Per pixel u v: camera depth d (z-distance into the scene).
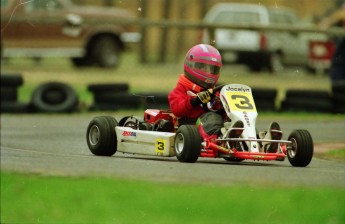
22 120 47.25
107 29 78.38
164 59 88.25
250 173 25.12
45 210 24.47
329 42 83.12
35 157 30.20
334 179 24.34
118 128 28.66
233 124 25.62
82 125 44.62
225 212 22.86
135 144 27.75
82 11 75.19
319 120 49.62
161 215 22.91
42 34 75.25
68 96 52.19
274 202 22.83
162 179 24.20
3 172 26.45
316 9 106.94
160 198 23.50
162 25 67.88
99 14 75.81
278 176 24.61
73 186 25.03
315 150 34.59
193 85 27.17
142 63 85.94
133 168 26.12
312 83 73.56
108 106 52.88
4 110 51.50
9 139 37.44
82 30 77.19
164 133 26.75
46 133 40.34
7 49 74.12
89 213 24.03
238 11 85.00
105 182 24.75
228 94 26.30
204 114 26.73
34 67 76.31
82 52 77.31
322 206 22.73
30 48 74.88
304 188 23.19
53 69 75.88
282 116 52.31
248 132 25.61
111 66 79.12
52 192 25.00
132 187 24.17
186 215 23.12
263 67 82.62
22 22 72.00
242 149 25.39
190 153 25.64
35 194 25.09
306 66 84.25
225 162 28.48
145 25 68.62
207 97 26.48
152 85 67.38
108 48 78.75
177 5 95.62
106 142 29.11
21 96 60.09
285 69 83.62
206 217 22.56
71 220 24.14
